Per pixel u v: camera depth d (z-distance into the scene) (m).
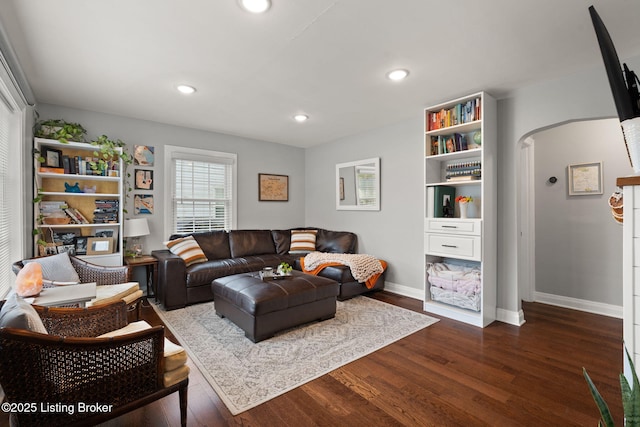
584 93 2.63
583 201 3.53
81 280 2.90
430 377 2.09
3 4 1.72
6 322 1.23
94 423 1.33
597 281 3.43
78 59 2.39
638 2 1.74
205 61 2.44
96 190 3.68
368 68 2.57
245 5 1.76
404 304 3.71
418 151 3.99
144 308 3.52
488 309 3.06
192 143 4.48
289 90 3.06
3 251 2.54
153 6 1.76
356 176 4.84
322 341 2.64
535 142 3.89
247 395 1.88
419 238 3.99
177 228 4.38
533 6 1.78
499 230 3.20
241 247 4.66
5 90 2.26
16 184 2.77
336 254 4.51
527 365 2.24
